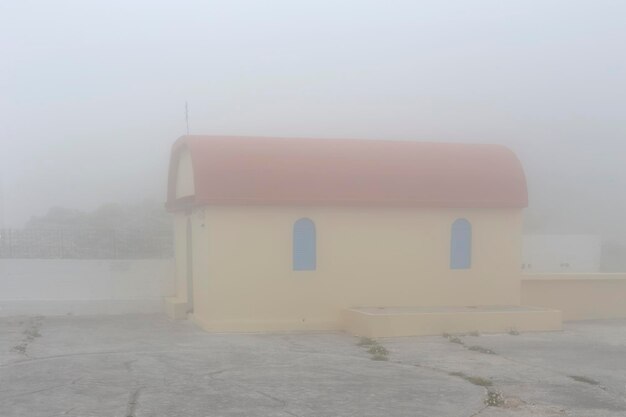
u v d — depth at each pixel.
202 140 17.12
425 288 18.02
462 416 8.57
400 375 11.05
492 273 18.61
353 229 17.44
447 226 18.20
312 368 11.58
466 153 18.86
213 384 10.07
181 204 18.30
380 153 18.11
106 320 18.31
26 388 9.64
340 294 17.33
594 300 20.58
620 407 9.21
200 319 17.14
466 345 14.52
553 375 11.33
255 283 16.67
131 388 9.70
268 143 17.45
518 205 18.53
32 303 19.06
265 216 16.73
